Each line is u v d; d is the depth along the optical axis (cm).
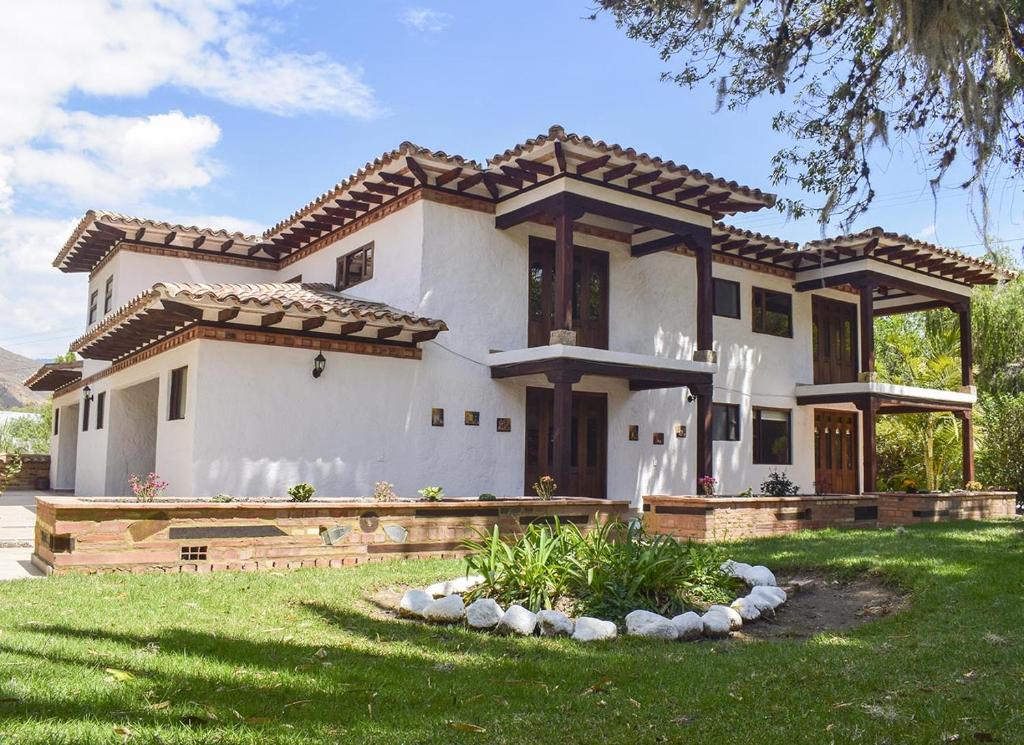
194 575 812
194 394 1236
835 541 1163
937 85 775
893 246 1850
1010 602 730
